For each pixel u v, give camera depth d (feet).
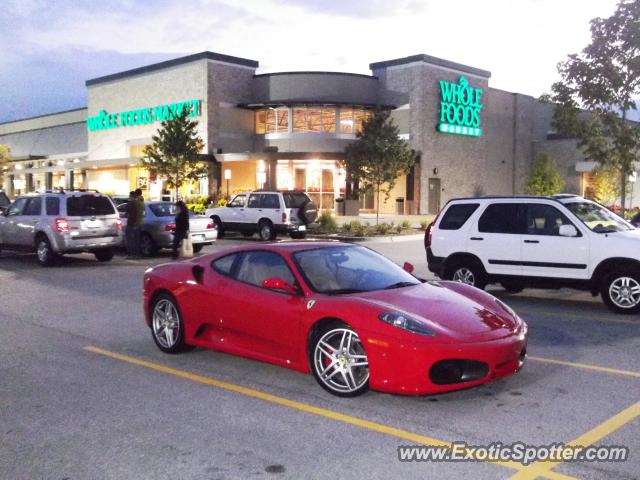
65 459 14.48
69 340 26.84
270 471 13.76
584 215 33.76
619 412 17.33
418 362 17.21
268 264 21.63
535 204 34.45
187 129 117.80
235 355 23.50
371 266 22.16
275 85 138.00
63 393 19.44
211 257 23.63
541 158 155.74
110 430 16.26
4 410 17.88
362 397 18.84
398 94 138.51
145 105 151.84
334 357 18.93
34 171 181.98
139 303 35.86
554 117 65.00
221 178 134.21
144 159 122.62
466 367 17.60
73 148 191.52
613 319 30.68
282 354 20.51
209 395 19.16
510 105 162.20
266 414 17.39
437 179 140.46
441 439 15.52
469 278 36.19
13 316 32.19
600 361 22.82
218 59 136.05
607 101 61.77
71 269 51.57
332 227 87.97
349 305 18.70
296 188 129.29
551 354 23.85
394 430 16.12
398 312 18.22
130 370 22.08
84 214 53.06
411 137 136.46
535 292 40.16
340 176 130.72
